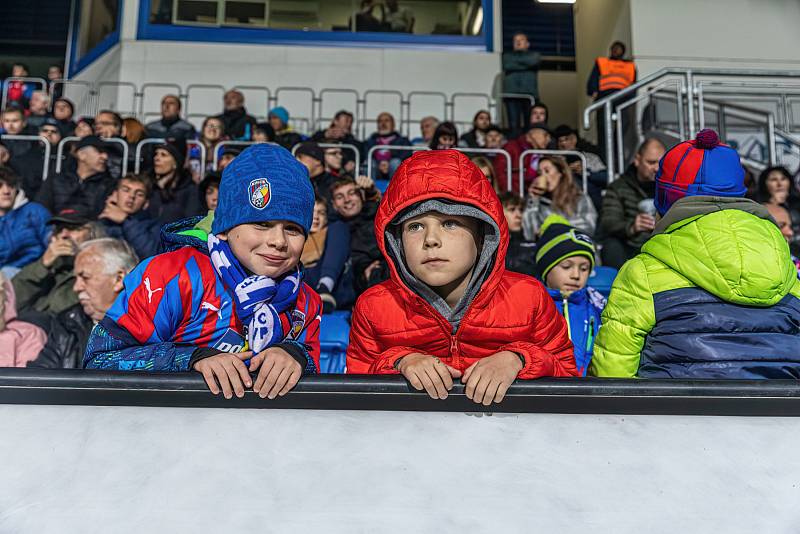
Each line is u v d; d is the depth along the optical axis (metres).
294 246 1.27
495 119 8.26
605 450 0.91
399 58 8.30
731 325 1.42
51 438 0.89
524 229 4.36
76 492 0.86
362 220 3.57
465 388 0.94
